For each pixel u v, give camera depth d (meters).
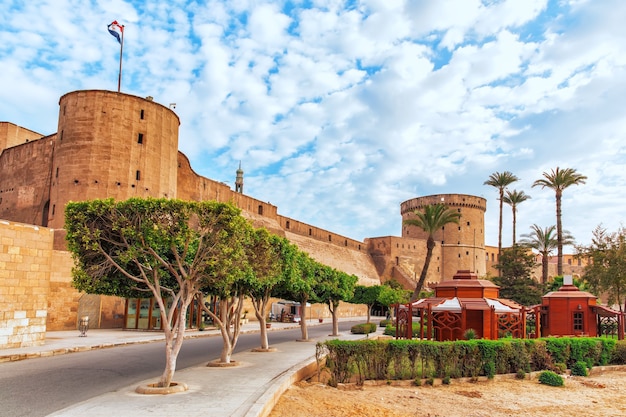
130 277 12.87
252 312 53.16
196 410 10.05
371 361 16.19
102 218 12.86
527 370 18.48
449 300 21.77
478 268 103.44
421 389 15.55
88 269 13.12
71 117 41.81
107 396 11.57
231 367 16.61
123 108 42.41
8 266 19.86
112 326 34.09
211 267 12.88
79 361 17.81
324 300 32.25
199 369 16.16
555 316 27.12
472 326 22.45
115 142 41.56
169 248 13.41
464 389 15.79
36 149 48.84
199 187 56.97
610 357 21.34
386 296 51.47
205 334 31.28
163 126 45.28
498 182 67.19
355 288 50.69
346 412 11.93
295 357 19.70
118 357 19.20
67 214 12.91
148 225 12.44
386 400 13.72
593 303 26.94
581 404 14.41
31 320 20.89
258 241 17.25
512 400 14.59
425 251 104.88
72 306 32.16
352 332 36.19
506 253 60.09
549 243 56.00
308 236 82.94
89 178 40.50
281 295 29.12
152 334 29.72
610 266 39.62
